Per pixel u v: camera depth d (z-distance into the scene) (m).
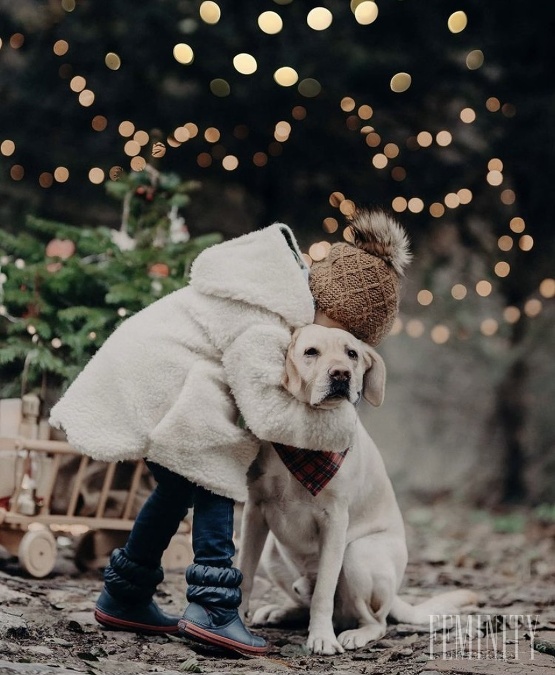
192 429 2.98
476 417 10.16
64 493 4.18
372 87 9.12
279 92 8.77
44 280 4.50
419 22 9.15
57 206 8.74
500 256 9.83
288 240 3.21
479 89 9.39
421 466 10.11
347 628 3.59
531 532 8.11
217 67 8.68
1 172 8.66
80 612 3.54
